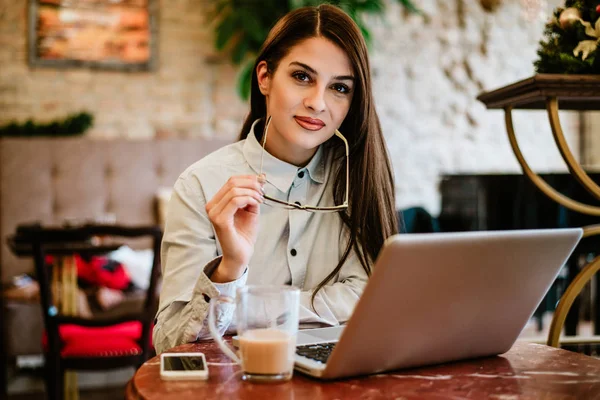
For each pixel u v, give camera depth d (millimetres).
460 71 5582
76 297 3299
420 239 891
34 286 3830
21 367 3881
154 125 5020
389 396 927
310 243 1531
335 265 1545
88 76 4898
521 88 1537
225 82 5145
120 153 4672
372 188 1537
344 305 1434
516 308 1104
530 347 1238
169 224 1440
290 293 984
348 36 1411
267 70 1477
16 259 4387
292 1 4547
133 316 2770
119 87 4953
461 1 5566
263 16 4727
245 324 986
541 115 5723
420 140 5508
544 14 3520
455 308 1016
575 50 1525
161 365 1028
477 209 3619
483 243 963
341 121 1451
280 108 1428
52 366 2723
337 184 1562
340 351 956
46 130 4676
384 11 5230
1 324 3764
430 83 5527
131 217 4645
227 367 1058
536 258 1051
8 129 4602
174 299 1335
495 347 1145
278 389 949
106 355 2785
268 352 967
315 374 990
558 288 3988
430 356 1064
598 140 5734
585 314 4344
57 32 4816
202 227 1420
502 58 5645
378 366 1018
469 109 5598
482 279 1008
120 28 4926
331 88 1434
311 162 1554
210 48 5109
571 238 1072
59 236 2676
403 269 902
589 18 1580
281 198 1517
